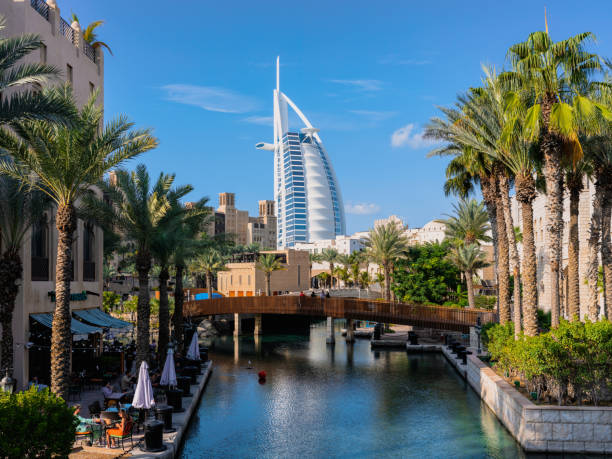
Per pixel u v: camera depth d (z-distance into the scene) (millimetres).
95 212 26359
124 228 27375
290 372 37719
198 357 34594
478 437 20500
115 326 29844
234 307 59344
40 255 26406
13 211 20062
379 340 52281
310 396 29344
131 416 19062
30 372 26016
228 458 18453
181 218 32344
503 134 22016
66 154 18016
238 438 20984
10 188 20062
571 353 18328
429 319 44094
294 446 19875
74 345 30328
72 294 28547
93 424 17609
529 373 19250
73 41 30469
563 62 21891
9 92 22781
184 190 32125
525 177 23922
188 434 21547
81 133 18234
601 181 25000
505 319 32312
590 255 25531
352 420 23844
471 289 52625
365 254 92062
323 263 145500
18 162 19219
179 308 38656
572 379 18422
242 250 120688
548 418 17969
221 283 104875
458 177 39344
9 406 11875
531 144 24125
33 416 11883
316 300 53844
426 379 34312
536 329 23047
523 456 17969
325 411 25688
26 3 24297
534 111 21031
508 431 21078
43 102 15867
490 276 85062
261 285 97625
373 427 22594
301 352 49250
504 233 32781
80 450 16719
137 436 18359
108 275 89500
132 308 63250
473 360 30766
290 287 104812
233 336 65250
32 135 17734
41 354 26609
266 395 29625
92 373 28562
